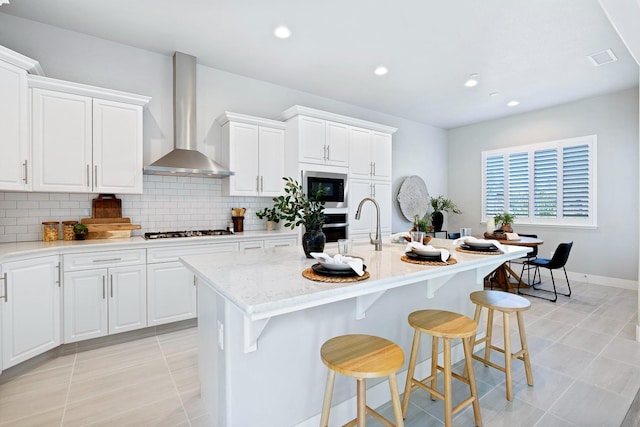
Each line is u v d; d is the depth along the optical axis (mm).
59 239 2945
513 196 5547
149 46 3252
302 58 3465
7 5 2598
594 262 4711
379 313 1942
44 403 1910
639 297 2807
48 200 2900
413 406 1921
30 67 2457
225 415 1466
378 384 1932
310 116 3879
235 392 1420
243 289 1207
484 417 1798
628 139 4355
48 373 2252
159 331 2982
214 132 3746
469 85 4172
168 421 1752
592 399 1961
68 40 2969
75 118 2723
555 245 5070
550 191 5102
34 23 2826
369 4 2531
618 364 2383
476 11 2607
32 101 2523
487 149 5906
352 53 3342
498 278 4535
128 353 2572
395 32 2926
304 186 3785
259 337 1477
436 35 2975
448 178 6543
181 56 3383
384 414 1842
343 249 1774
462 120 5855
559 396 1994
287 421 1579
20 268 2207
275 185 3900
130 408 1867
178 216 3549
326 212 3967
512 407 1888
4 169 2312
